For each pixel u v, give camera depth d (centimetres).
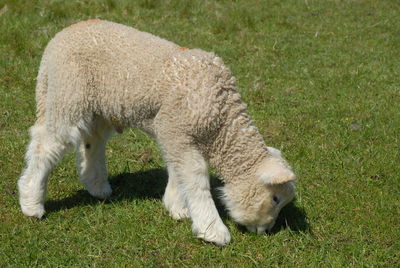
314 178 577
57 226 484
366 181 574
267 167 438
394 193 554
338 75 861
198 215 455
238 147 446
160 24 1040
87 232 478
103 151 524
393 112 740
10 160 587
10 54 857
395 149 643
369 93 802
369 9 1235
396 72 883
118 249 459
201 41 975
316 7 1226
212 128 438
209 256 451
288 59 925
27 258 438
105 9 1077
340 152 633
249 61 904
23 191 486
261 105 756
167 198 506
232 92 449
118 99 450
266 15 1134
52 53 462
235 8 1151
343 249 465
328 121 712
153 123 454
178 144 441
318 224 501
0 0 1042
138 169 596
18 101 727
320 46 994
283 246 467
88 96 457
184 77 435
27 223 482
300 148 632
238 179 454
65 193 541
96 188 530
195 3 1154
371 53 967
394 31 1091
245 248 462
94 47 452
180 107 432
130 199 533
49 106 460
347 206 527
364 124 704
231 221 497
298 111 739
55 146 470
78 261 438
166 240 469
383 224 497
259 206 450
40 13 1010
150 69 440
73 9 1054
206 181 454
